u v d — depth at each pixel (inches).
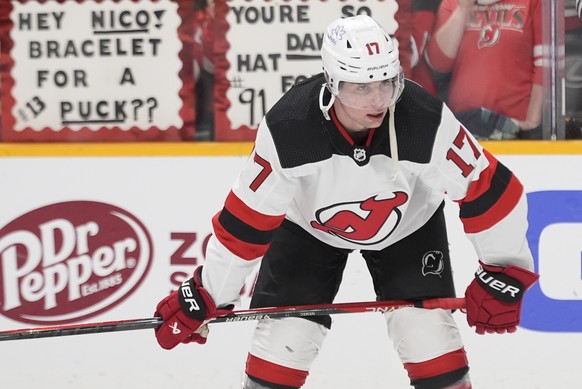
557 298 497.7
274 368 373.7
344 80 313.9
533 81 526.0
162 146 507.5
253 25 526.3
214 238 359.6
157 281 508.4
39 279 511.2
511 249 361.1
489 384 491.2
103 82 534.9
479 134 532.7
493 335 493.4
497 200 349.4
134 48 532.7
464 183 342.6
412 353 370.9
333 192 346.6
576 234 498.9
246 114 532.7
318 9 523.2
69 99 536.4
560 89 524.7
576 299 497.0
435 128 330.6
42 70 535.2
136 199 508.7
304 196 358.3
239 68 529.7
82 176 509.7
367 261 394.0
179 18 529.7
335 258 387.2
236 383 496.7
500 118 529.7
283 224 386.9
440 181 344.5
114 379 502.3
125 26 530.9
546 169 500.7
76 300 510.9
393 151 330.6
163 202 508.1
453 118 336.8
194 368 501.7
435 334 368.2
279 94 530.0
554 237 499.2
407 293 372.5
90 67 534.3
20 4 530.9
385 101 316.5
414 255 376.2
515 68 525.3
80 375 504.7
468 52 526.6
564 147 500.1
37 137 539.2
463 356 370.6
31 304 511.5
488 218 351.9
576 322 495.8
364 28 318.3
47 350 507.2
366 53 311.7
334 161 335.6
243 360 500.1
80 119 537.3
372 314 496.4
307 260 382.0
